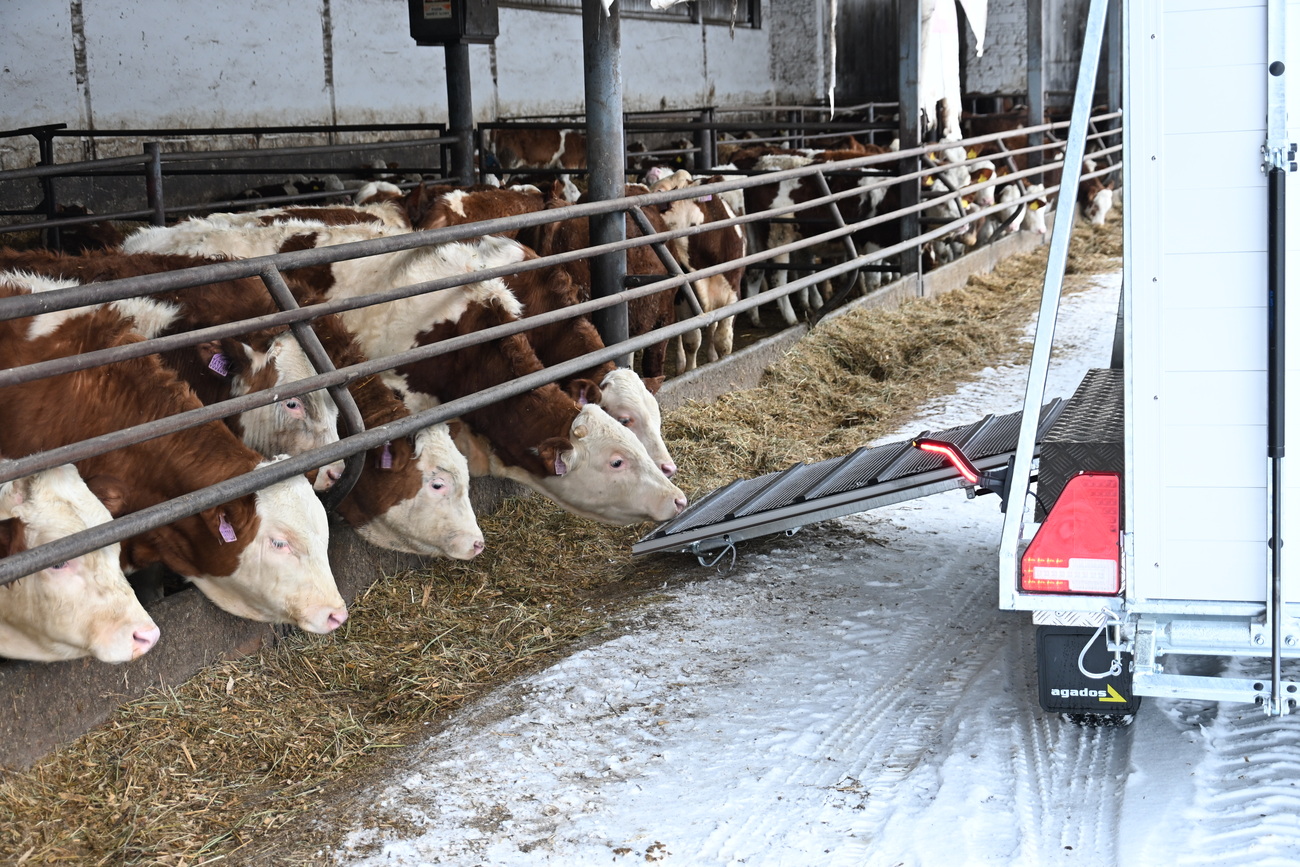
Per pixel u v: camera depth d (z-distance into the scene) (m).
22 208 11.49
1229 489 2.81
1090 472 3.00
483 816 3.20
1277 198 2.62
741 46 23.47
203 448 3.75
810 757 3.44
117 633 3.24
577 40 18.81
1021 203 13.96
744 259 6.90
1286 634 2.83
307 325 3.81
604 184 6.36
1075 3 24.59
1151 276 2.76
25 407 3.62
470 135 9.41
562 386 5.73
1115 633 3.03
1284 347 2.69
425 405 5.23
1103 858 2.82
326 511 4.26
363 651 4.26
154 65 12.58
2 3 11.14
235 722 3.70
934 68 11.89
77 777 3.33
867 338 9.26
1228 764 3.17
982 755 3.34
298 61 14.17
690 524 5.02
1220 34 2.64
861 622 4.44
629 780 3.37
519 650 4.33
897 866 2.85
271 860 3.02
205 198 13.19
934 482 4.55
